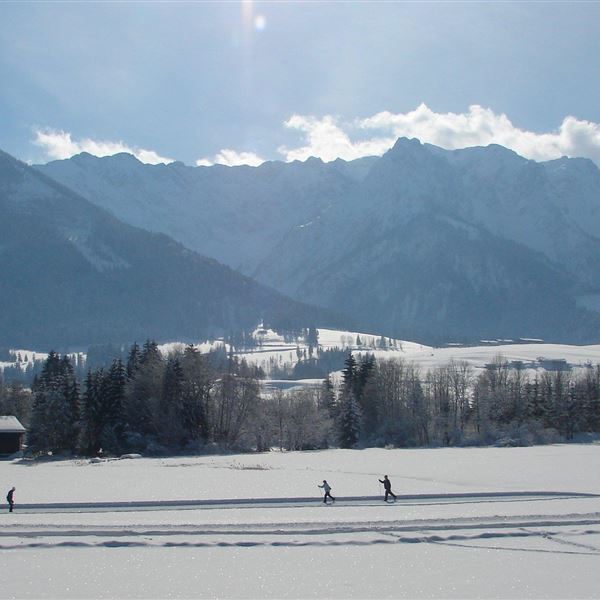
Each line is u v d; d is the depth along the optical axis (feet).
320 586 98.02
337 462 285.43
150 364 398.83
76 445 374.84
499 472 234.17
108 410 371.35
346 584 98.84
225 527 132.77
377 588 97.19
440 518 139.74
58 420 372.79
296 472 240.94
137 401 377.09
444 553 114.42
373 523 135.85
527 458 293.43
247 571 104.58
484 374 617.62
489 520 138.41
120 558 111.04
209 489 192.13
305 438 413.59
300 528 132.05
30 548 116.67
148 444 361.71
